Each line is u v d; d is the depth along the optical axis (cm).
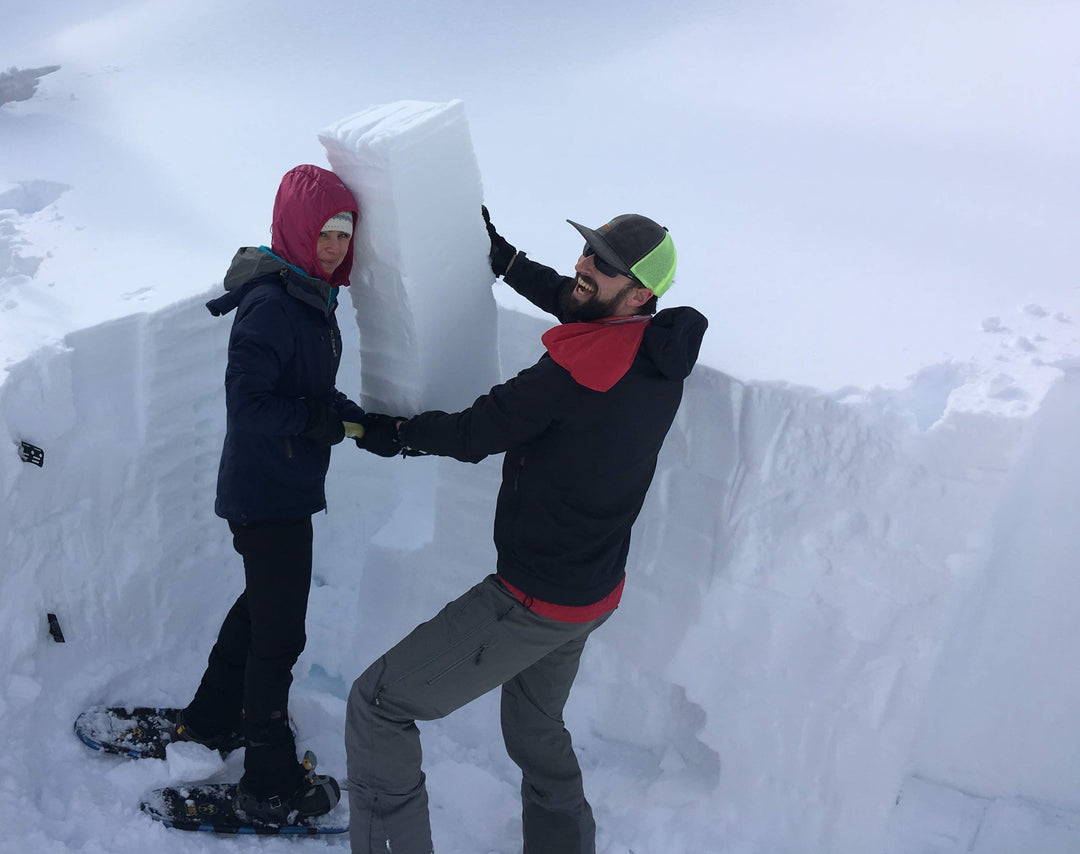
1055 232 345
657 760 287
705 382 249
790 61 496
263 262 218
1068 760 266
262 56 532
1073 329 274
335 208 211
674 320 208
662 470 263
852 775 259
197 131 439
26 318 275
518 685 243
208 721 273
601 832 270
